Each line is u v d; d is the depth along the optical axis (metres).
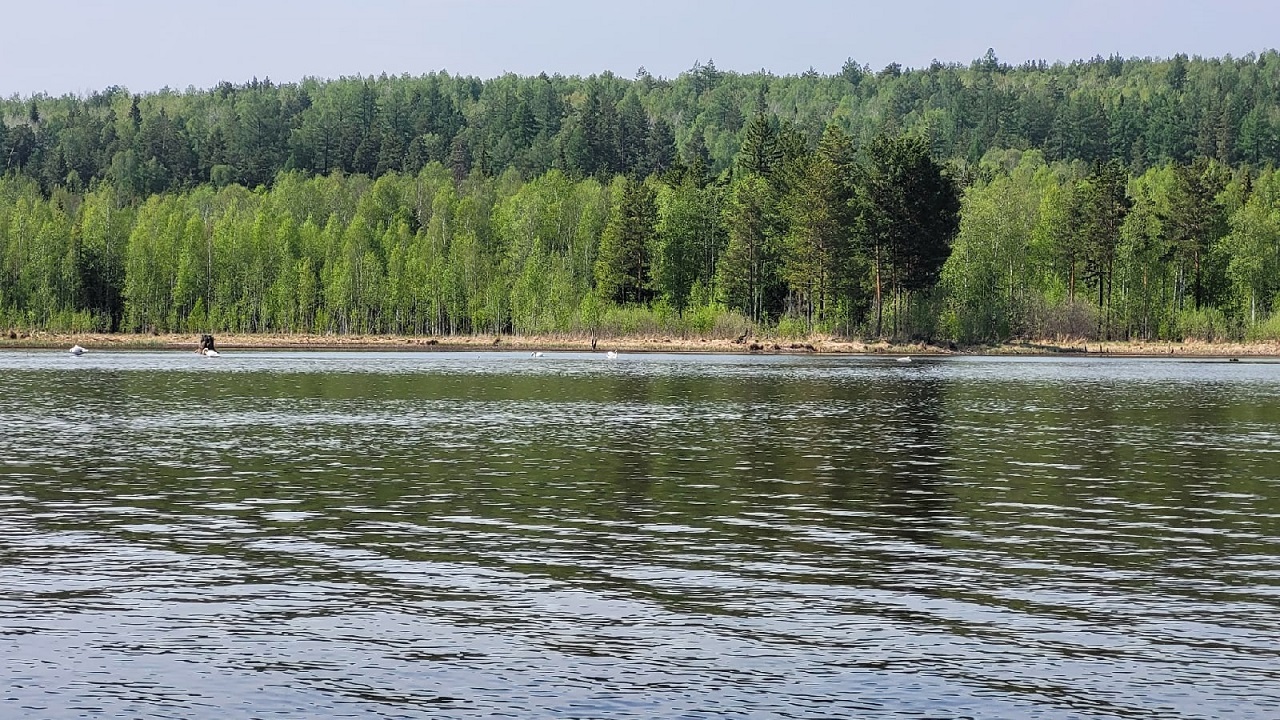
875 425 61.00
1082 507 36.41
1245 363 136.00
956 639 22.58
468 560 28.59
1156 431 58.84
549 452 49.03
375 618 23.64
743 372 111.19
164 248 191.00
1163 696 19.72
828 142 159.00
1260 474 43.75
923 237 146.00
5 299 189.75
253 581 26.41
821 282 154.00
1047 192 185.25
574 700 19.42
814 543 30.77
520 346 172.00
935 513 35.25
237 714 18.78
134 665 20.86
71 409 66.75
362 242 194.75
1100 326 164.62
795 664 21.14
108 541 30.41
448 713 18.88
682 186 187.62
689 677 20.47
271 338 181.75
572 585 26.27
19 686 19.83
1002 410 70.44
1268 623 23.70
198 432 55.50
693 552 29.62
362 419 62.31
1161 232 168.50
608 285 177.00
